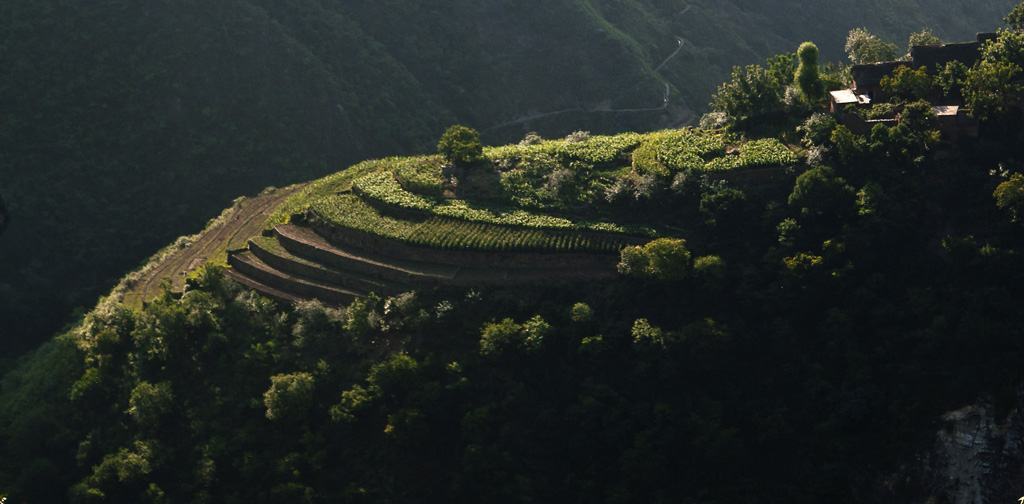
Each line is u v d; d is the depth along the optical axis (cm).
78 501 7356
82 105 14462
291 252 9156
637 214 8419
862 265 7100
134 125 14588
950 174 7369
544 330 7312
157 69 15238
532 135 10700
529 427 7138
